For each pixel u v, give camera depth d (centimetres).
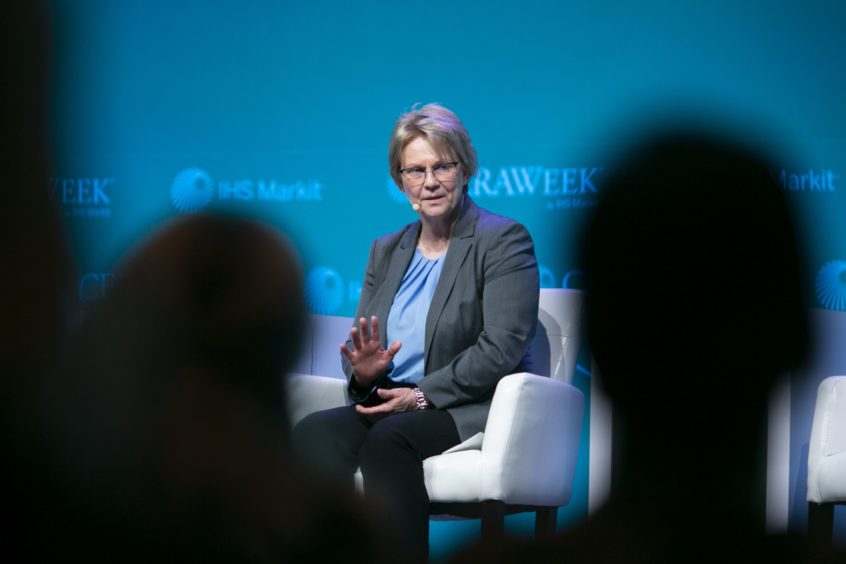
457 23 1311
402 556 230
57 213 205
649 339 167
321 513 220
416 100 1334
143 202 1449
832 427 819
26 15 198
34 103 201
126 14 1456
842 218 1152
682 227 166
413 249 902
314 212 1380
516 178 1286
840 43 1161
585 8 1257
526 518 1077
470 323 852
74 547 215
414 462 789
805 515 925
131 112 1454
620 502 172
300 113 1387
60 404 213
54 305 206
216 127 1423
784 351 164
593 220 171
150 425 215
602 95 1252
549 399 810
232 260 222
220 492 214
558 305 923
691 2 1214
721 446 166
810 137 1169
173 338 219
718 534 169
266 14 1397
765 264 164
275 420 224
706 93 1208
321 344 990
